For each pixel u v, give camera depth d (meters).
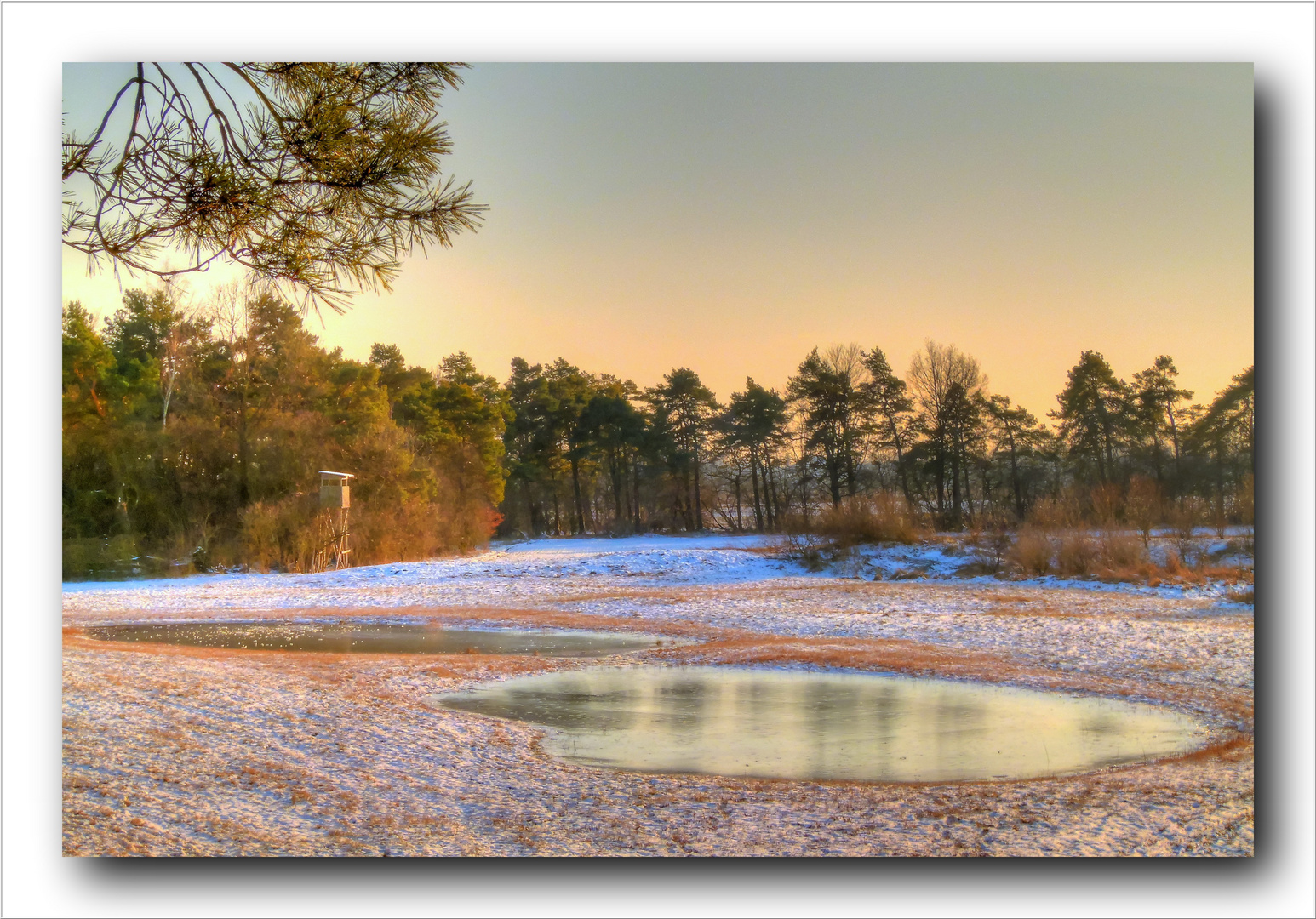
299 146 5.51
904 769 8.23
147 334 37.41
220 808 6.86
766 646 15.59
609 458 75.62
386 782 7.68
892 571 29.12
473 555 42.44
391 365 59.53
